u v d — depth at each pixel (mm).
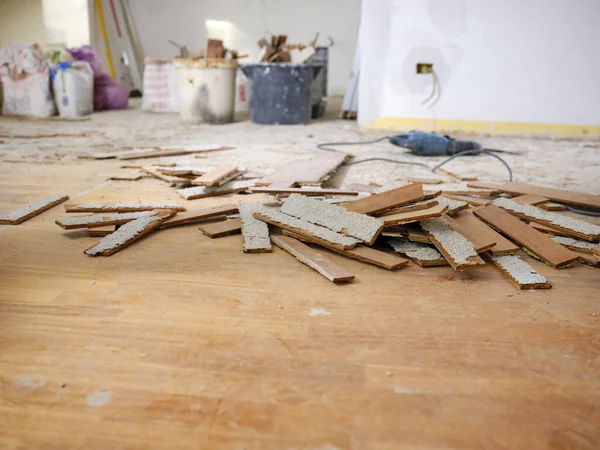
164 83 8898
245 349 1591
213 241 2549
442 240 2307
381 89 7156
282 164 4500
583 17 6309
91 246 2457
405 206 2510
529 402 1371
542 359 1570
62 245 2471
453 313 1853
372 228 2387
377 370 1496
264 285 2049
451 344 1646
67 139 5824
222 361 1525
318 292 1997
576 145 6008
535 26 6457
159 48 12758
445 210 2404
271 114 7523
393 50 6957
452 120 6992
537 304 1936
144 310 1825
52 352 1555
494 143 6082
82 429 1242
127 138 5977
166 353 1561
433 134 5289
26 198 3316
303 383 1430
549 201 3191
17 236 2590
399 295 1988
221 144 5645
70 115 8008
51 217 2918
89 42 10523
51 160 4535
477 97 6844
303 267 2240
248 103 9406
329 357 1557
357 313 1836
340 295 1976
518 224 2635
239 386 1411
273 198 3330
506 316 1837
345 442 1218
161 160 4633
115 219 2697
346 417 1300
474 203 3107
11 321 1732
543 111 6703
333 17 12531
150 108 9008
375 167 4520
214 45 7430
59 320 1744
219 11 12570
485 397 1387
